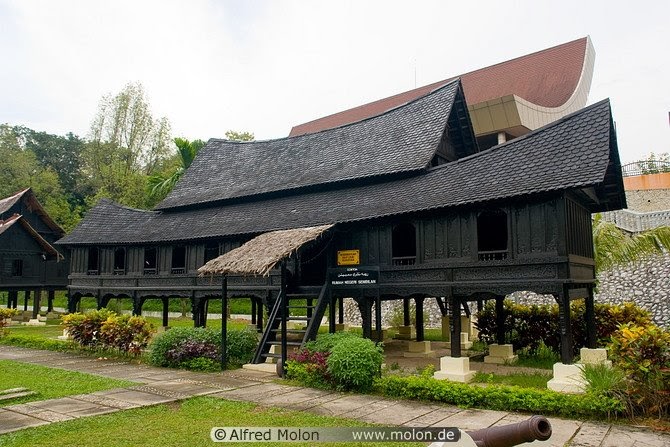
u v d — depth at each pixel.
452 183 13.91
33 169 56.00
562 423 8.38
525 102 27.69
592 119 12.66
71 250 24.22
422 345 17.31
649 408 8.52
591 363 10.74
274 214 17.83
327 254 14.98
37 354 17.16
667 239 17.61
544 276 11.43
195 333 14.77
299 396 10.43
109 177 48.28
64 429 7.89
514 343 16.47
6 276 28.97
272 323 14.81
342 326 22.78
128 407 9.36
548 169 12.09
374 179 16.89
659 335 8.70
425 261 13.36
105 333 16.12
